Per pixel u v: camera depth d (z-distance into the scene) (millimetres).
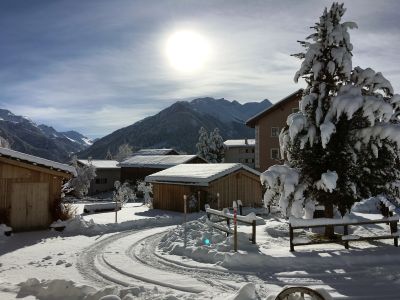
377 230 17203
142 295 9320
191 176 30516
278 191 15703
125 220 25219
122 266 12875
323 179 14492
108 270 12547
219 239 15539
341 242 14914
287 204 15203
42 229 21266
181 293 9648
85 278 11719
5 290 10344
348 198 15336
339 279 10703
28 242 17875
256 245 14336
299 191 15336
